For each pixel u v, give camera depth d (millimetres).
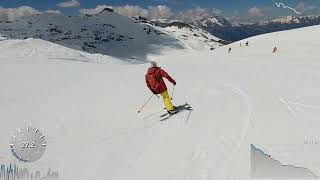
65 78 21562
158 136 9797
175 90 15992
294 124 9875
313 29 92125
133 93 15680
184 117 11352
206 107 12398
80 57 73000
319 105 11641
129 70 26141
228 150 8391
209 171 7461
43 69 26750
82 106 13609
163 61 41375
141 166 7969
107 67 29562
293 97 13047
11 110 13391
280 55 41750
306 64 25016
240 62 31453
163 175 7469
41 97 15531
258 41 89812
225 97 13766
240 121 10477
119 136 10023
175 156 8336
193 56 52281
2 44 71375
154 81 11609
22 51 67438
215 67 26641
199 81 18281
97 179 7484
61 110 13125
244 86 15891
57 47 74625
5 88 18344
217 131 9766
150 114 12102
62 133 10469
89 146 9336
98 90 16797
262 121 10312
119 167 8000
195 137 9461
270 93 13992
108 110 12914
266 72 20844
